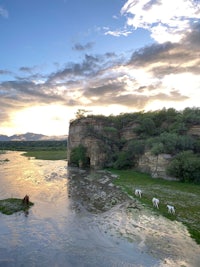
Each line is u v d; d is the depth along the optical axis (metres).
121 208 36.84
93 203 39.78
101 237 26.92
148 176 62.50
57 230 28.81
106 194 45.47
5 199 40.62
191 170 53.16
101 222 31.23
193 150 63.97
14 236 27.19
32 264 21.64
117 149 88.56
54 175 69.12
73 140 99.06
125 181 57.06
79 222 31.27
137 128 88.19
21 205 37.50
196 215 33.03
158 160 60.72
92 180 60.25
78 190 49.09
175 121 84.25
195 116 76.50
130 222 31.12
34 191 48.47
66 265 21.50
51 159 122.38
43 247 24.72
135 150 75.12
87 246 24.92
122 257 22.77
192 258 22.44
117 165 77.12
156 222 30.95
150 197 42.38
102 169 80.31
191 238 26.27
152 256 22.88
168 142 62.66
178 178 55.75
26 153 161.38
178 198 41.34
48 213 34.75
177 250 23.89
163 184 52.81
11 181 59.62
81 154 89.56
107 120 99.00
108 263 21.80
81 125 97.31
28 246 24.92
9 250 24.11
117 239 26.41
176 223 30.39
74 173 72.69
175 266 21.19
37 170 80.12
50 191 48.38
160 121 90.31
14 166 91.81
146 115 94.19
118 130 95.50
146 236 27.00
